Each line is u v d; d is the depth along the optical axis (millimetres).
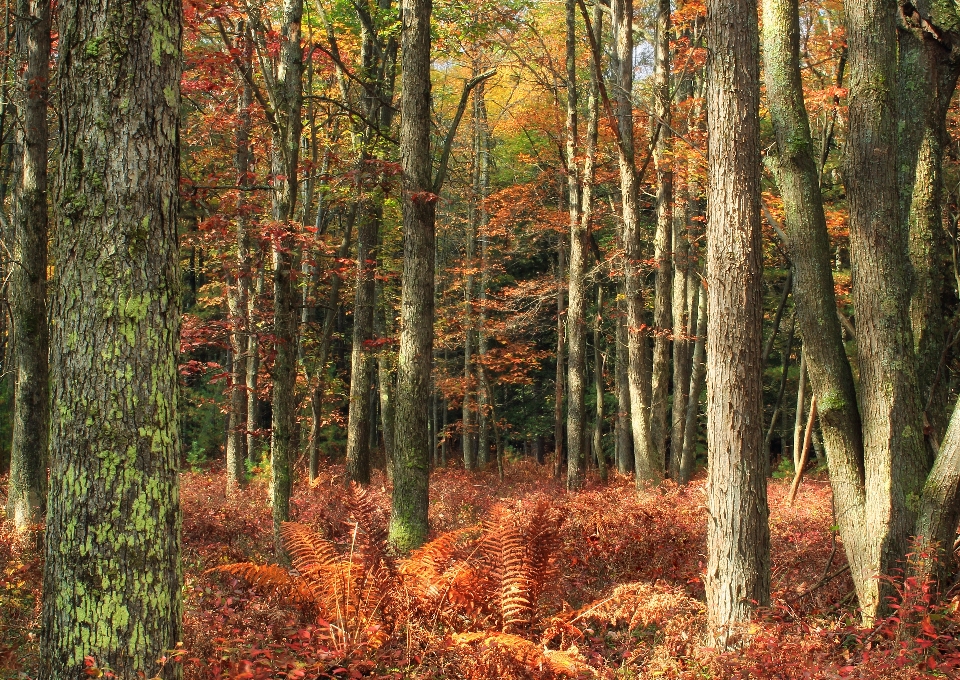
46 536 4262
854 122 6695
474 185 27594
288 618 6195
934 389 7203
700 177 16031
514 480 24219
